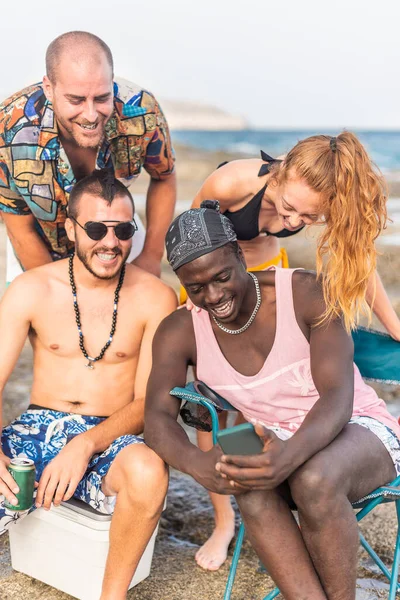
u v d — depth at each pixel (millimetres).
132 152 3648
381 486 2482
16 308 3047
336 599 2303
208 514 3637
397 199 15102
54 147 3373
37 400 3174
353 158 2641
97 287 3107
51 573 2941
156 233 3945
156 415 2650
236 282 2502
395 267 8742
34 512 2889
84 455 2768
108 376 3143
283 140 44250
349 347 2607
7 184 3496
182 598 2902
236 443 2217
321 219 2797
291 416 2773
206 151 29188
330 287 2654
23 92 3412
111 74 3244
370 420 2648
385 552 3244
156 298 3150
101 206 2908
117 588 2674
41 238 3748
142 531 2602
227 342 2746
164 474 2570
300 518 2334
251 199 3260
